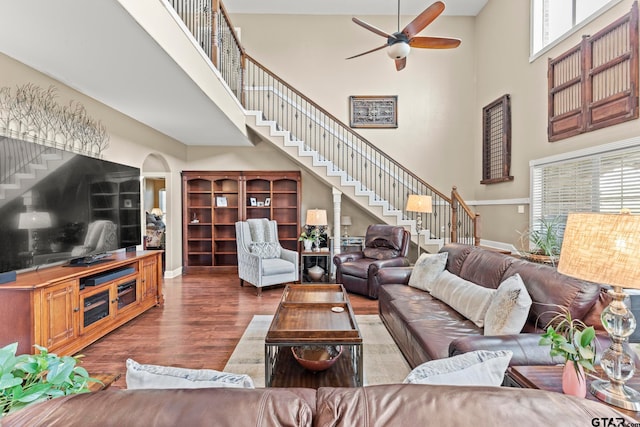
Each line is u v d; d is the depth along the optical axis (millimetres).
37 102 2832
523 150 4891
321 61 6375
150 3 2250
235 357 2682
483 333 2146
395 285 3498
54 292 2434
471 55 6367
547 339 1250
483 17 6043
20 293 2230
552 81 4207
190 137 5531
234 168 6281
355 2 6000
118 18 2033
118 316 3240
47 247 2646
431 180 6410
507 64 5293
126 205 3785
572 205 3922
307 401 706
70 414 627
